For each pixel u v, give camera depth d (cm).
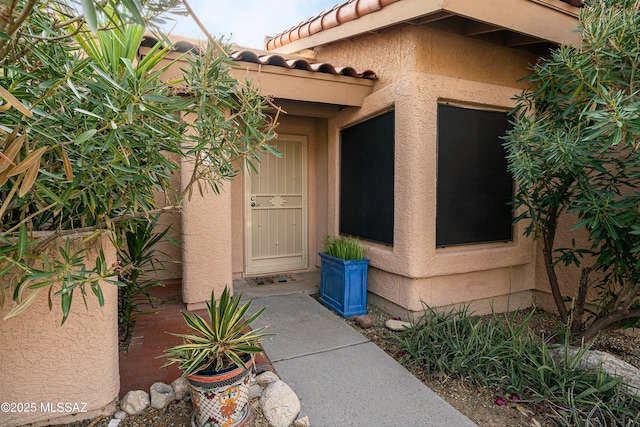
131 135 176
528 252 441
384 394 254
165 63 327
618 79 259
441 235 391
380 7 357
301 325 378
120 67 185
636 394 240
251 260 570
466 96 390
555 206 336
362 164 466
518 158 298
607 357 286
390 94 398
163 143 195
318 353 314
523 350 285
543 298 446
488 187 420
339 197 527
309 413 232
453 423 224
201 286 403
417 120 366
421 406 241
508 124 428
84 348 215
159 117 172
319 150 588
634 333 363
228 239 412
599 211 266
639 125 214
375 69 430
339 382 268
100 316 220
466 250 407
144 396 235
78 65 148
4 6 118
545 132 290
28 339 203
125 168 168
